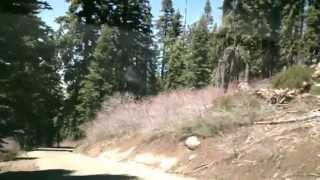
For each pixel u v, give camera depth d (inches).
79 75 1804.9
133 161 941.8
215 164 695.7
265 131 702.5
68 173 831.7
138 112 1214.9
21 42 717.9
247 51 1389.0
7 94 700.0
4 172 877.8
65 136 1728.6
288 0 1683.1
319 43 1739.7
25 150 1083.3
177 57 2593.5
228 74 1304.1
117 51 1867.6
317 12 1768.0
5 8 701.9
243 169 639.1
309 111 709.3
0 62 696.4
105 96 1649.9
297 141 628.1
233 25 1427.2
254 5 1445.6
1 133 717.9
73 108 1749.5
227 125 776.9
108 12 1931.6
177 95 1069.8
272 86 834.8
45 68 779.4
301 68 823.7
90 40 1865.2
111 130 1266.0
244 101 816.9
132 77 1886.1
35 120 762.2
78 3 1900.8
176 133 874.8
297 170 576.7
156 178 699.4
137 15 1973.4
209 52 2375.7
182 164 768.3
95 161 1045.8
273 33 1482.5
